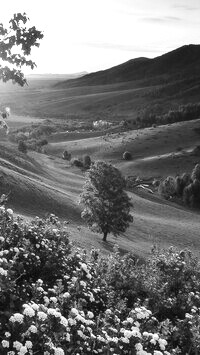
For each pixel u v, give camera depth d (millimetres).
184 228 114875
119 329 8859
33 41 8992
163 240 97625
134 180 190750
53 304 8617
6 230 13102
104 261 17156
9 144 165375
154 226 107875
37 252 13078
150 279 17469
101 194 77250
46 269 12492
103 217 76500
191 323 12203
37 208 80875
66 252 14414
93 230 77625
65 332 7602
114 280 16125
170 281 17656
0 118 9922
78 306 9008
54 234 14797
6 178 82125
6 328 7258
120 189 77438
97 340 8180
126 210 77812
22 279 11930
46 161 186750
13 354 6484
